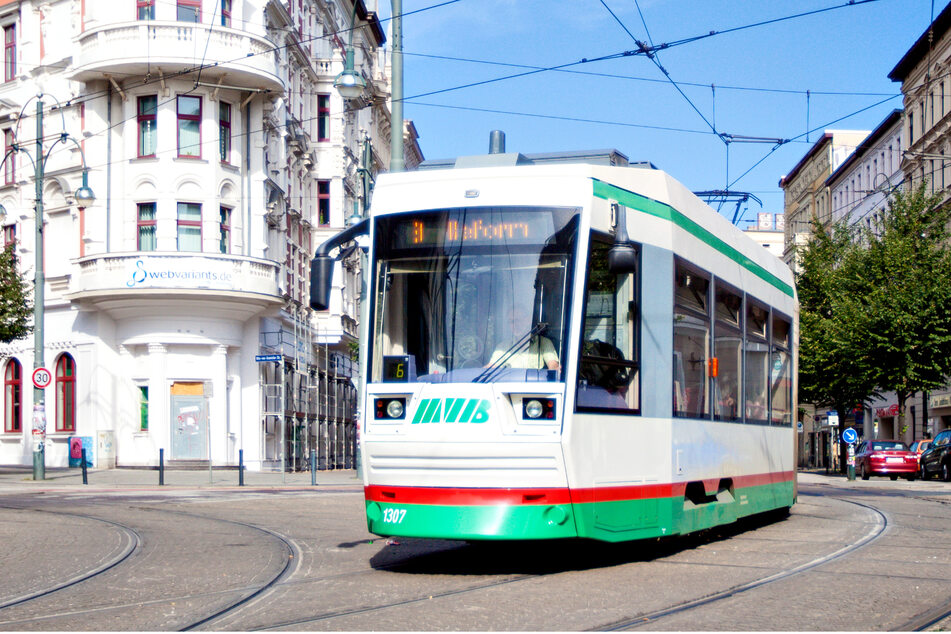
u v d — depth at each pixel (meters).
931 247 41.50
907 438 58.19
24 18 38.94
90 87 35.97
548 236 10.25
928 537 13.97
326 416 46.41
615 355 10.54
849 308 40.94
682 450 11.68
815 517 17.42
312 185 46.22
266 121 38.06
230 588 9.71
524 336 10.08
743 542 13.31
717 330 13.07
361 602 8.73
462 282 10.34
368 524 10.41
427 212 10.62
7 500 22.23
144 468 34.84
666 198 11.77
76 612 8.60
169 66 34.12
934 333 39.22
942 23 52.59
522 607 8.37
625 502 10.53
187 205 35.19
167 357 34.84
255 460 36.88
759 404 14.84
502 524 9.80
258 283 35.19
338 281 46.22
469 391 10.01
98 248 35.50
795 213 91.31
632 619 7.85
